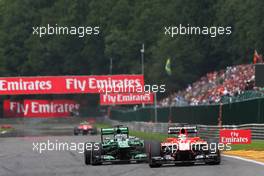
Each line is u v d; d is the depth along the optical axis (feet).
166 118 503.20
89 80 449.48
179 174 171.53
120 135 220.43
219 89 496.64
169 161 193.77
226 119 353.92
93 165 216.54
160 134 476.13
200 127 395.75
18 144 406.21
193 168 187.11
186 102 551.18
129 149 216.13
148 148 214.69
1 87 437.17
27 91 443.32
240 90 433.89
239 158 221.87
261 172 169.89
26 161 252.62
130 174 177.99
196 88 581.94
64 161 244.83
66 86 451.94
